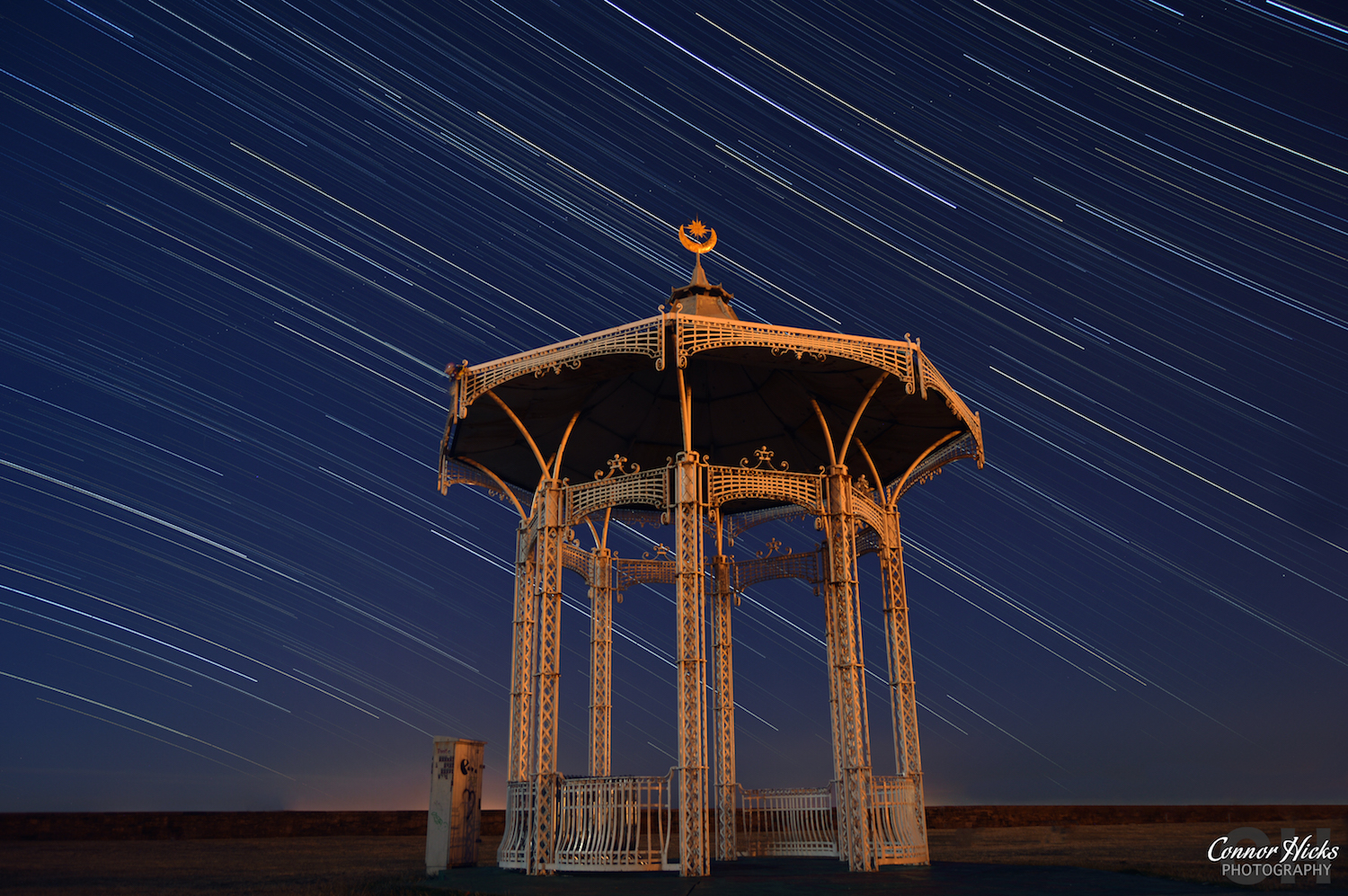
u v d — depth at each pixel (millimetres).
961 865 15391
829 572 16156
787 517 21516
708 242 19016
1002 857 17500
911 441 19922
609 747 19031
